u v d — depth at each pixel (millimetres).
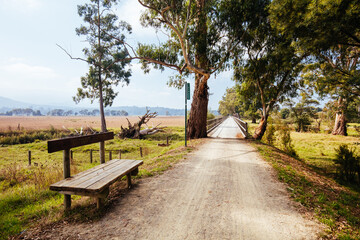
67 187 3197
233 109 92000
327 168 10953
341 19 7215
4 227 3227
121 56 32594
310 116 41125
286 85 16078
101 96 32156
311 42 8789
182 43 12773
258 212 3676
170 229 3068
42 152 19406
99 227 3088
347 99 10344
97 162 14883
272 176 5973
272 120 17203
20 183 8172
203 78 14414
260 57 15781
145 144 22203
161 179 5480
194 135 16094
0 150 20281
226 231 3039
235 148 10961
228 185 5117
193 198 4246
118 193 4414
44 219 3404
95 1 30516
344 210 4031
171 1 12008
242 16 13742
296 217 3529
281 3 8852
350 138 25203
